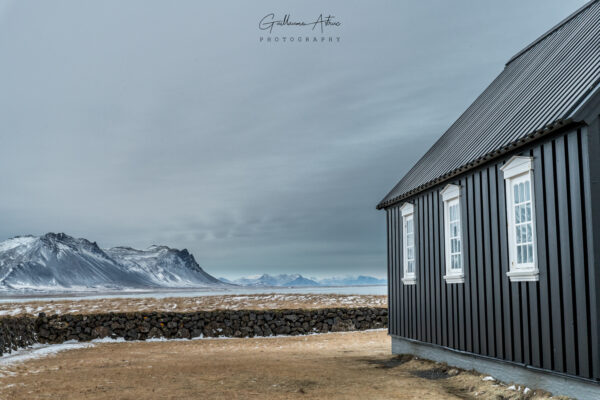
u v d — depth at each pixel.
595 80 7.30
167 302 27.70
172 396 8.59
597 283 6.73
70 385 9.55
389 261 14.70
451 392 8.96
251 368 11.71
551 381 7.70
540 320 7.90
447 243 11.02
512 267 8.60
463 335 10.30
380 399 8.43
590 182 6.86
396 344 14.12
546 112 8.09
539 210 7.93
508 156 8.84
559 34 11.56
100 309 23.84
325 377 10.45
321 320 21.45
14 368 12.02
